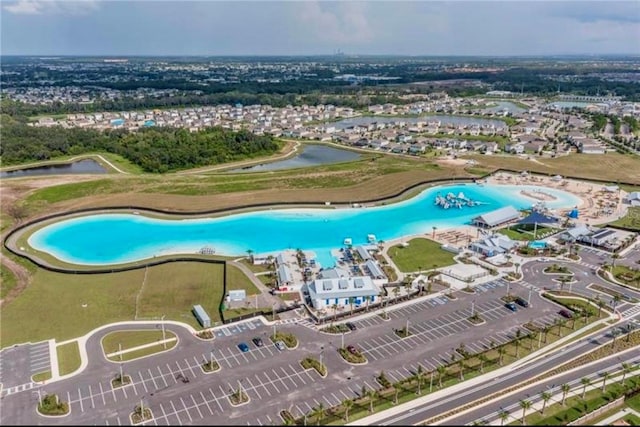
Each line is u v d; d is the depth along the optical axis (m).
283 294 144.38
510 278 154.25
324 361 111.94
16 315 131.88
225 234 196.88
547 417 94.12
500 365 110.25
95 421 93.06
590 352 115.38
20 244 183.00
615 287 148.50
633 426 92.44
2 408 96.44
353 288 140.38
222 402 98.31
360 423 92.69
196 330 125.12
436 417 94.12
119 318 130.75
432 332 124.00
